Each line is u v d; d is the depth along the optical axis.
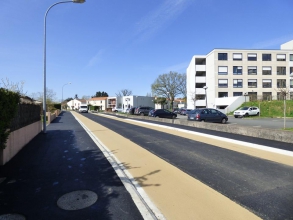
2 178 4.84
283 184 4.29
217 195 3.85
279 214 3.16
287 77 44.53
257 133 10.06
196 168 5.47
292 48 48.25
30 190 4.16
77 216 3.19
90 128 15.47
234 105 37.06
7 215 3.21
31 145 8.85
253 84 44.16
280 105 32.25
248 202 3.55
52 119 24.08
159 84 60.66
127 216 3.18
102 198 3.79
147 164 5.93
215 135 10.89
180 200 3.67
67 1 12.55
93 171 5.36
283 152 6.88
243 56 44.19
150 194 3.94
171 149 7.82
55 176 4.98
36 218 3.13
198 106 46.91
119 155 7.03
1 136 5.36
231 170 5.25
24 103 8.60
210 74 45.53
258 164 5.68
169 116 28.80
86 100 111.56
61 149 8.05
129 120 24.30
